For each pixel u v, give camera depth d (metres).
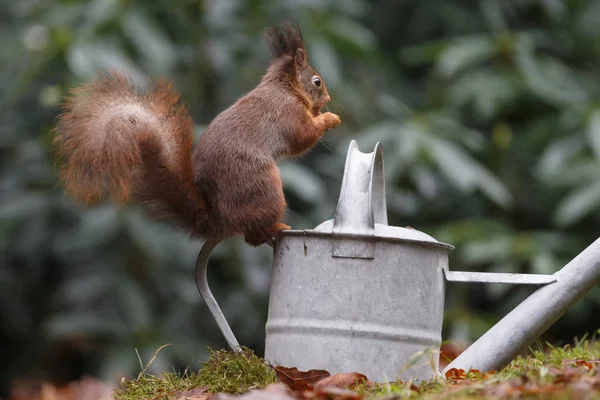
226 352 5.82
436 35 14.70
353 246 5.34
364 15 14.77
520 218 13.03
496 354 5.55
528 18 14.15
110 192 5.64
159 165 5.94
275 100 6.49
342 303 5.34
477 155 12.96
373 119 12.98
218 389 5.48
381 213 5.98
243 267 11.77
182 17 12.43
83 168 5.61
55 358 13.08
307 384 5.26
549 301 5.57
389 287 5.34
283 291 5.53
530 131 12.57
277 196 6.04
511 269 11.44
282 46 6.97
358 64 13.83
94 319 11.55
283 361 5.47
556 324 12.75
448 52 12.59
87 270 11.86
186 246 11.80
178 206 6.02
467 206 12.98
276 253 5.68
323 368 5.32
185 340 11.66
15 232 12.26
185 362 11.78
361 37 12.70
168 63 11.46
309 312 5.39
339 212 5.40
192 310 11.92
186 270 12.05
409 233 5.52
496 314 12.48
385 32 14.84
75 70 10.79
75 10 12.07
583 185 11.58
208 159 6.11
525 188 12.95
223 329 5.88
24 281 12.83
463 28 14.05
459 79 13.12
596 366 5.67
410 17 14.73
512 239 11.59
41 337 12.98
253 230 5.96
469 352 5.58
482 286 12.96
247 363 5.59
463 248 11.73
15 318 12.86
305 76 6.88
